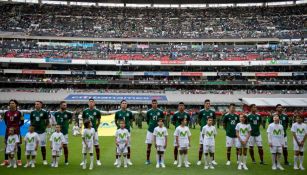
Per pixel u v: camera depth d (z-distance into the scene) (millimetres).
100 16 72875
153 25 70938
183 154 15141
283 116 15281
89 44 64562
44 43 63562
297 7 72750
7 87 59750
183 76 63594
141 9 75812
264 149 19797
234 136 14742
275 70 61250
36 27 66688
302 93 57188
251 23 70188
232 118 14789
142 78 63000
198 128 33375
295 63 58375
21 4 72875
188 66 62906
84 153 13875
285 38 64812
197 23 71625
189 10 76062
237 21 71375
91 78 62062
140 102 55094
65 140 14758
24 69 59906
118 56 61781
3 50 59781
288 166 14555
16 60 58219
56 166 14211
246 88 61562
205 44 66125
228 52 63062
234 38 65312
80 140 23641
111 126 26734
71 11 73188
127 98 55969
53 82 59875
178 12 75375
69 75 62219
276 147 13867
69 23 69375
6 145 14227
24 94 56531
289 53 60594
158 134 14250
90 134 13961
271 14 72250
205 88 62156
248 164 14914
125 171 13336
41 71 60125
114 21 71625
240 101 54031
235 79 62156
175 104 55406
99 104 55031
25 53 59875
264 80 60656
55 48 62781
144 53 63094
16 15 69188
